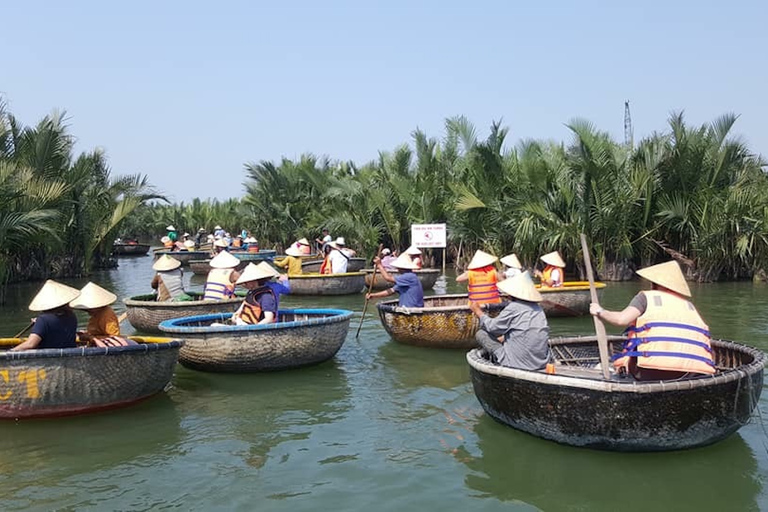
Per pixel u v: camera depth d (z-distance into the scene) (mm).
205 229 47844
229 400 7141
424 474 5141
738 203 18359
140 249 39125
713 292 16328
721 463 5273
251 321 8500
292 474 5164
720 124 20031
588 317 12422
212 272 11258
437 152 25891
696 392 5180
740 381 5332
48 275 22250
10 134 19156
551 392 5477
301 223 33438
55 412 6414
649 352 5570
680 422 5215
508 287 6316
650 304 5672
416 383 7820
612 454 5477
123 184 24766
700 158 19234
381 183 27281
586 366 7285
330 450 5664
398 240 26266
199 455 5547
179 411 6746
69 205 21906
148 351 6672
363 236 26141
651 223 20203
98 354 6332
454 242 24875
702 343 5520
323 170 33656
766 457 5383
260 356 8078
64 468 5273
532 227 19641
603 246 19844
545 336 6242
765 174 20641
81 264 24016
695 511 4488
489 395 6082
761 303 14133
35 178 18547
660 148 19359
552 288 12039
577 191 19750
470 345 9656
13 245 18203
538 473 5129
